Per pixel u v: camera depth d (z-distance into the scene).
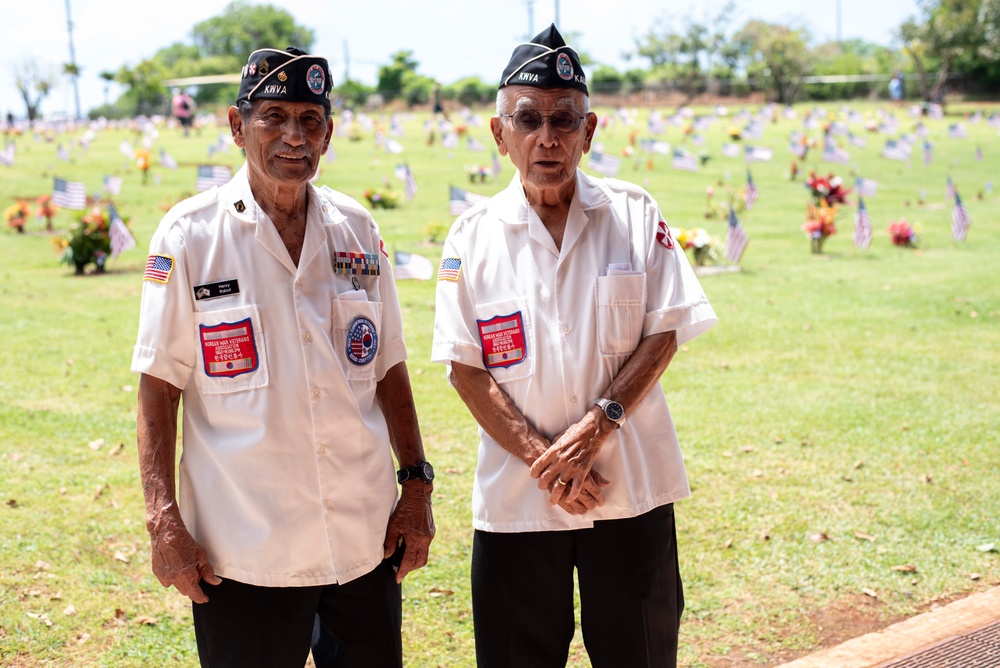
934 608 3.76
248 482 2.27
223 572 2.29
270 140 2.24
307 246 2.32
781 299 10.26
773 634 3.60
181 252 2.27
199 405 2.34
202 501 2.32
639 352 2.51
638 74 81.94
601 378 2.51
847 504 4.79
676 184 23.89
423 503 2.53
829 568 4.11
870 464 5.35
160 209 18.81
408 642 3.54
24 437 5.81
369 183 23.67
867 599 3.85
